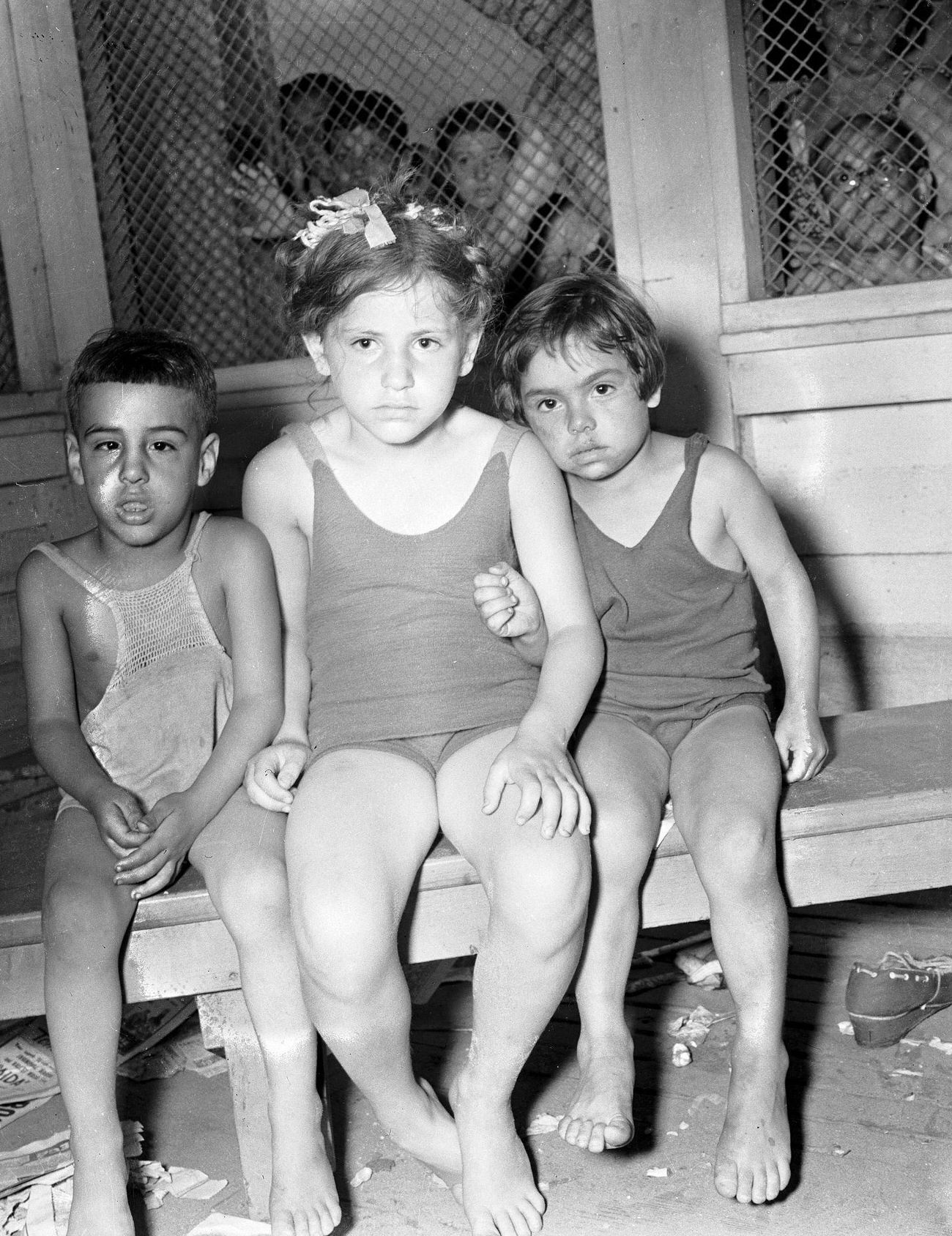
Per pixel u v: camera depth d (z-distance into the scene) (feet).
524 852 4.00
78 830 4.53
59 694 4.77
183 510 4.75
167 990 4.34
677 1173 4.38
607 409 4.89
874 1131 4.54
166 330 4.95
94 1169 3.97
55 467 8.61
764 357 7.70
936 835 4.62
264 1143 4.31
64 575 4.80
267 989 4.17
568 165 8.52
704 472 5.06
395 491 4.73
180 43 8.93
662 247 7.76
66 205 8.71
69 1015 4.10
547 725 4.35
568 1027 5.42
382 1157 4.63
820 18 7.66
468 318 4.58
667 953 6.07
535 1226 4.07
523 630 4.69
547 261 8.73
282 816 4.53
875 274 7.88
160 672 4.80
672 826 4.59
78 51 8.72
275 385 8.63
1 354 8.86
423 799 4.38
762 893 4.33
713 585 5.10
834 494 7.82
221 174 9.07
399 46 8.83
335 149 9.02
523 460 4.78
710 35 7.42
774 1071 4.19
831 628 8.00
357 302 4.38
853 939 6.09
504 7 8.39
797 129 7.88
